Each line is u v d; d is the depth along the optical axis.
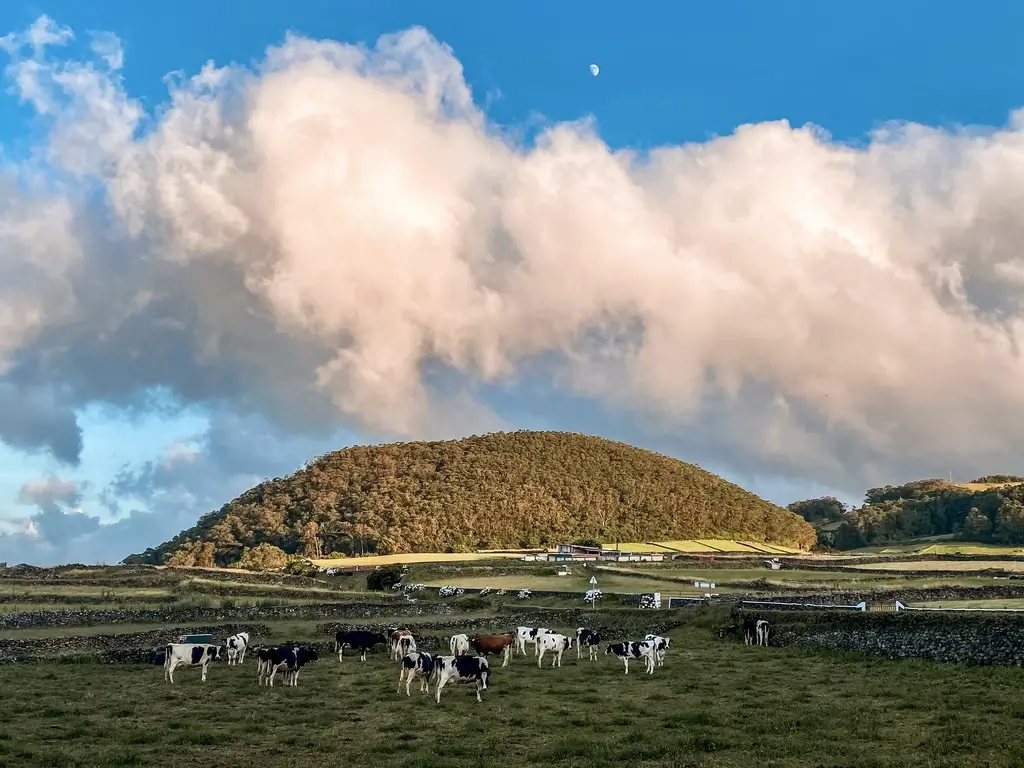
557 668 45.97
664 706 34.66
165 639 54.66
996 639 44.09
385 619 71.69
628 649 44.09
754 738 28.41
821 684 39.94
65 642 51.50
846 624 53.28
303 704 35.12
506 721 31.69
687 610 66.69
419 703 35.41
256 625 62.34
